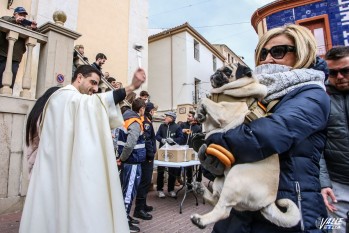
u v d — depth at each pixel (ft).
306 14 29.43
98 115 5.52
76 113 5.54
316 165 3.58
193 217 3.43
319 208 3.36
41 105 6.78
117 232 5.15
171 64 59.77
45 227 5.16
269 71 4.13
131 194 10.68
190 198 17.02
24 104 11.77
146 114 15.01
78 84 7.32
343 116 5.73
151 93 61.72
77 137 5.31
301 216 3.17
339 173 5.90
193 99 58.44
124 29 31.71
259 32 32.86
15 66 12.70
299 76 3.75
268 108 3.79
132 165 10.71
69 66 13.97
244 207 3.44
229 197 3.37
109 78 21.95
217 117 3.76
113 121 5.77
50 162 5.51
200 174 17.49
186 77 57.31
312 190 3.37
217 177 3.91
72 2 25.25
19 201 11.44
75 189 5.00
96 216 4.93
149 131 13.01
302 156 3.44
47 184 5.39
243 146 3.20
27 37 12.59
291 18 30.25
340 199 5.88
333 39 27.68
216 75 4.01
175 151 14.98
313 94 3.55
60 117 5.60
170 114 18.98
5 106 11.13
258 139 3.09
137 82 5.82
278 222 3.22
